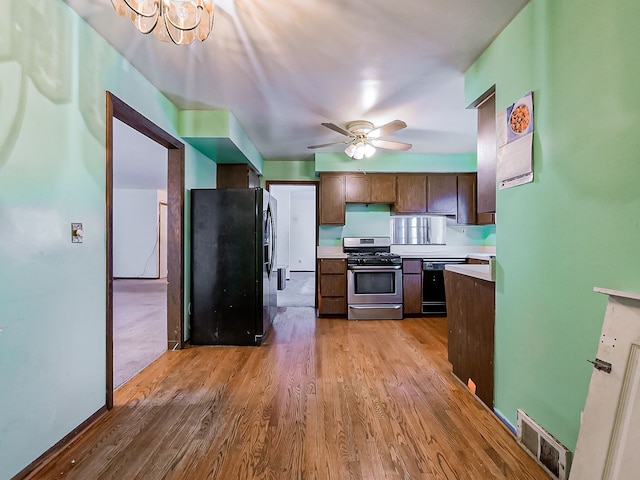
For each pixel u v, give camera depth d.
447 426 1.84
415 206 4.69
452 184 4.71
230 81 2.47
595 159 1.26
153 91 2.54
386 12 1.70
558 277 1.46
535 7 1.59
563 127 1.42
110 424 1.85
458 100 2.81
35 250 1.49
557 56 1.46
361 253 4.86
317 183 5.05
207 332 3.25
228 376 2.50
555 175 1.47
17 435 1.40
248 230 3.26
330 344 3.26
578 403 1.35
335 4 1.63
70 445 1.67
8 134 1.36
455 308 2.48
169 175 3.10
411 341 3.36
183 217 3.17
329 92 2.65
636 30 1.11
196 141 3.18
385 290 4.32
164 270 7.98
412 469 1.50
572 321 1.38
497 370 1.94
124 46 2.01
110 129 2.00
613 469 1.05
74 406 1.72
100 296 1.93
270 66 2.25
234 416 1.93
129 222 7.73
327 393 2.22
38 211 1.51
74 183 1.73
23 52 1.43
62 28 1.64
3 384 1.34
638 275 1.10
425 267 4.39
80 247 1.77
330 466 1.52
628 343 1.07
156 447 1.65
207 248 3.27
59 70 1.63
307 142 4.05
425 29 1.84
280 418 1.91
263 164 5.03
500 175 1.90
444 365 2.72
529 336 1.65
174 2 1.48
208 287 3.26
